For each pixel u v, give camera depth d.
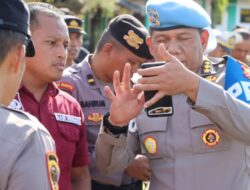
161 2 4.50
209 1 24.00
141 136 4.67
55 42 4.65
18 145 3.00
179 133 4.50
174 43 4.48
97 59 5.64
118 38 5.54
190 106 4.31
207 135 4.43
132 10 23.16
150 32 4.65
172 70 3.88
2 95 3.19
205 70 4.62
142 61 5.56
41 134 3.12
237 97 4.45
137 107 4.25
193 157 4.48
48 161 3.06
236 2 33.50
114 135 4.46
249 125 4.12
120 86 4.26
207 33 4.64
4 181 2.95
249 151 4.51
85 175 5.04
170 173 4.53
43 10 4.68
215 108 4.05
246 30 11.44
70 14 10.22
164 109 4.10
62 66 4.70
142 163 4.81
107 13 19.53
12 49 3.16
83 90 5.58
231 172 4.43
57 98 4.79
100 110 5.53
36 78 4.64
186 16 4.45
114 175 5.42
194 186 4.46
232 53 11.09
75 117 4.82
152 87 3.88
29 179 2.95
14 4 3.17
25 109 4.54
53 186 3.06
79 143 4.90
